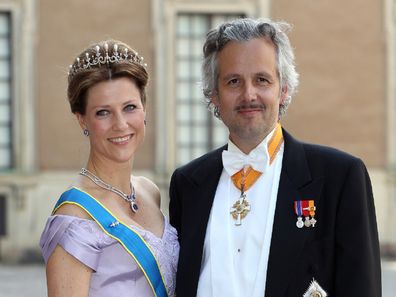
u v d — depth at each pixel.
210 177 3.07
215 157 3.14
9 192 11.15
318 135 11.74
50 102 11.21
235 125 2.89
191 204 3.08
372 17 11.75
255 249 2.85
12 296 8.58
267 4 11.59
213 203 3.01
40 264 11.04
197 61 11.68
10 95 11.27
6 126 11.27
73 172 11.25
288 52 2.92
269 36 2.87
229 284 2.83
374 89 11.78
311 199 2.81
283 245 2.78
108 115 2.95
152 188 3.37
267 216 2.88
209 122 11.74
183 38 11.65
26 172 11.12
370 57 11.77
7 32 11.26
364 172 2.83
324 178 2.82
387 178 11.67
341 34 11.73
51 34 11.20
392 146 11.76
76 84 2.95
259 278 2.81
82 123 3.04
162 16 11.39
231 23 2.91
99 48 2.94
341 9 11.70
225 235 2.91
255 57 2.84
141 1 11.38
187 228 3.03
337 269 2.75
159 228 3.15
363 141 11.77
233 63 2.85
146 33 11.41
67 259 2.83
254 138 2.93
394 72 11.75
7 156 11.30
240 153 2.97
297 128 11.72
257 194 2.93
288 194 2.85
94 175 3.05
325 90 11.73
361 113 11.78
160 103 11.45
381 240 11.62
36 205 11.19
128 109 2.97
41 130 11.21
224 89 2.88
